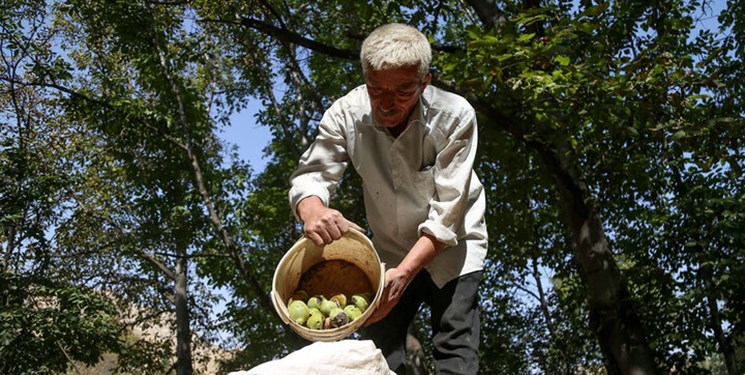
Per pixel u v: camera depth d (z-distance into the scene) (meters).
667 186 15.20
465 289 3.39
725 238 14.29
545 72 10.20
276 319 17.69
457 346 3.30
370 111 3.34
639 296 16.66
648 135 11.93
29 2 16.52
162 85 17.88
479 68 9.57
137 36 16.62
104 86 17.66
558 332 22.64
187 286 22.09
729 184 14.90
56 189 16.14
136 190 19.41
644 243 16.23
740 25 12.83
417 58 2.96
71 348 14.77
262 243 20.59
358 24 15.13
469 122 3.28
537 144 12.32
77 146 17.95
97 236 18.58
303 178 3.34
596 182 13.09
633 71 10.24
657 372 12.76
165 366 22.78
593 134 11.49
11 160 15.60
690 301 15.05
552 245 19.47
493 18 12.82
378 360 2.56
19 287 14.73
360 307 2.91
